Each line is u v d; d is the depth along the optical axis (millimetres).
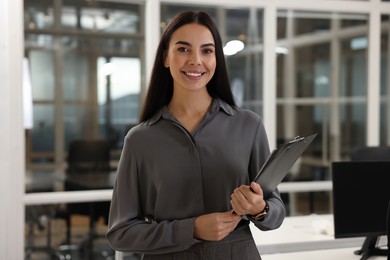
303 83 4711
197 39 1452
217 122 1524
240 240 1488
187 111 1541
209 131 1506
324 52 4742
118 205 1532
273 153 1302
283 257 2488
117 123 4730
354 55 4828
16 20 3719
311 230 3078
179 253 1468
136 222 1493
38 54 4484
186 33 1452
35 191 4168
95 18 4551
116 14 4523
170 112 1536
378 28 4727
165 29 1527
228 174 1477
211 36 1481
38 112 4535
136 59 4562
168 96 1586
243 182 1501
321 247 2693
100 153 4688
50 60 4531
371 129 4809
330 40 4742
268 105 4504
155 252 1468
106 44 4594
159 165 1478
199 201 1472
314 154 4871
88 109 4680
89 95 4676
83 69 4617
